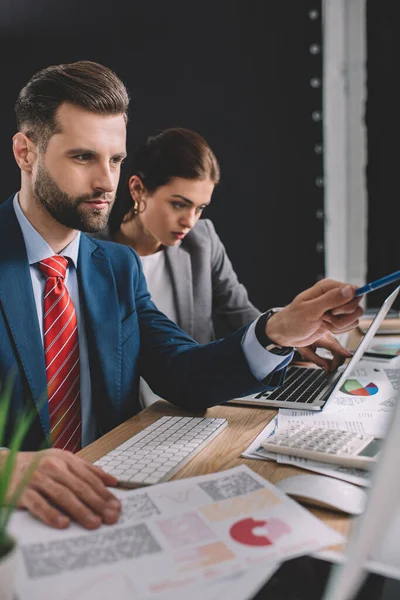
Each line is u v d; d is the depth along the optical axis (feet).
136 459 2.80
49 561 1.96
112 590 1.81
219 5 9.53
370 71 9.86
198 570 1.90
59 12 9.53
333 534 2.09
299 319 3.18
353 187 10.13
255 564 1.92
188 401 3.66
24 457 2.53
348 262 10.34
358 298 3.10
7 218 3.84
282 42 9.55
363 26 9.74
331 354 4.91
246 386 3.48
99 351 3.93
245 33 9.57
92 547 2.04
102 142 3.68
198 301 6.66
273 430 3.23
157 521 2.19
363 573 1.77
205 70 9.66
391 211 10.12
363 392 3.89
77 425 3.88
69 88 3.59
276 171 9.81
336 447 2.76
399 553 1.96
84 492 2.31
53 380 3.76
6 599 1.66
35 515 2.25
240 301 7.13
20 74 9.59
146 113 9.77
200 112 9.75
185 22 9.58
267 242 9.96
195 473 2.68
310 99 9.64
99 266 4.15
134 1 9.53
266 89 9.66
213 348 3.63
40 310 3.84
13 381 3.54
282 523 2.16
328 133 9.89
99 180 3.73
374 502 1.74
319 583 1.81
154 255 6.45
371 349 5.07
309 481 2.43
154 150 5.91
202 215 9.98
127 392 4.03
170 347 3.99
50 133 3.64
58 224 3.82
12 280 3.64
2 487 1.76
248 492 2.39
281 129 9.72
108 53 9.65
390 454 1.76
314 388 3.89
